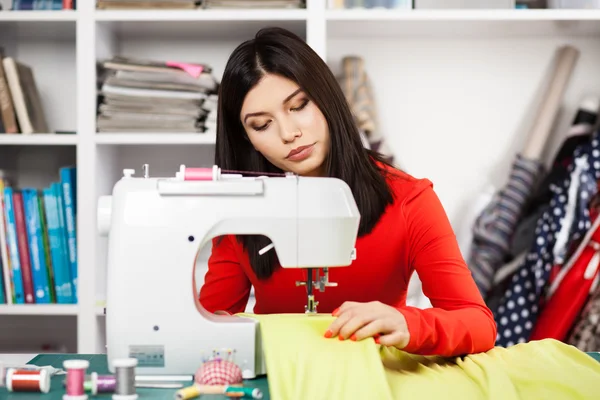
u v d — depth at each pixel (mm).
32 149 2863
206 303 1737
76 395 1058
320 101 1531
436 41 2842
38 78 2844
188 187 1216
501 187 2838
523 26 2629
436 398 1088
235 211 1223
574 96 2814
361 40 2838
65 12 2506
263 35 1536
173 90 2516
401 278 1681
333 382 1066
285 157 1545
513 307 2553
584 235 2486
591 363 1258
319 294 1675
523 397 1120
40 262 2539
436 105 2854
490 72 2844
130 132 2523
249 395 1076
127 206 1212
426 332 1249
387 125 2854
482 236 2660
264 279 1655
